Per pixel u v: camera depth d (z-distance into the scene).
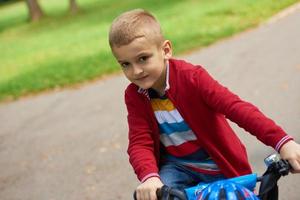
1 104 12.71
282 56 10.35
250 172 3.20
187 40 14.80
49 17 35.09
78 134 8.59
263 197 2.61
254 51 11.46
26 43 25.92
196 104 3.00
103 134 8.26
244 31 14.81
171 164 3.23
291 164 2.58
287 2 17.55
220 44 13.68
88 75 13.52
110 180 6.31
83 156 7.42
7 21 39.88
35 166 7.49
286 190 5.00
